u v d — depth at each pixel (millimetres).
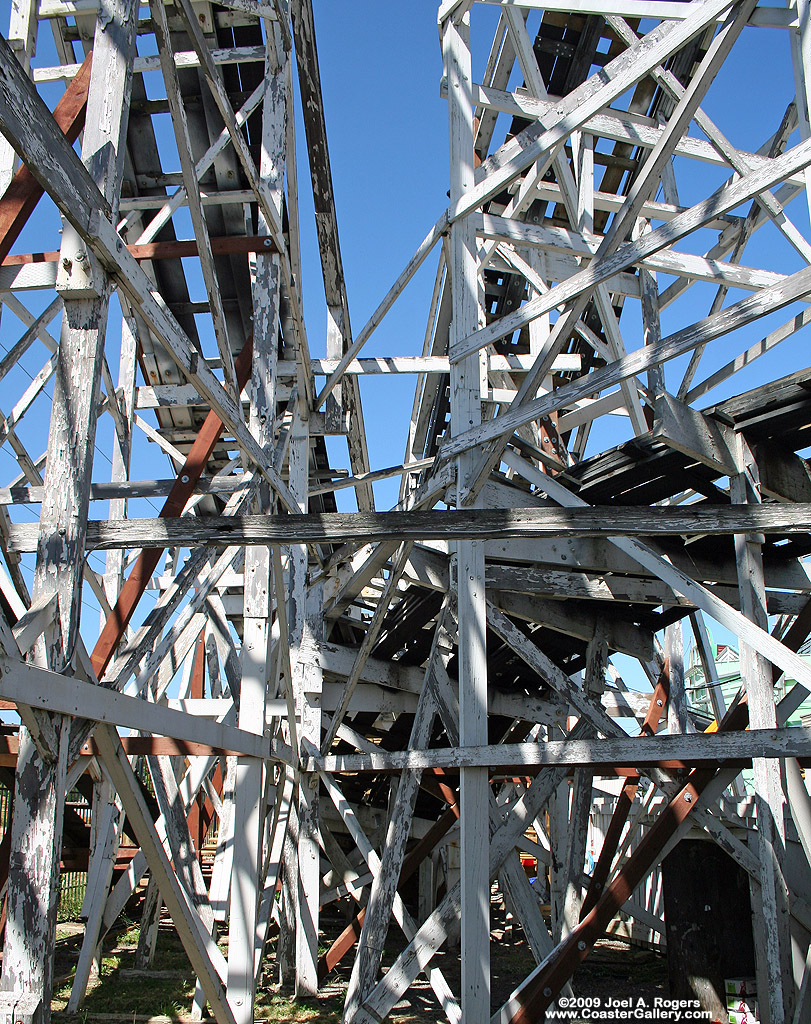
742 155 5305
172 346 2688
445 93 4906
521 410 4012
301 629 6055
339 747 8344
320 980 6172
